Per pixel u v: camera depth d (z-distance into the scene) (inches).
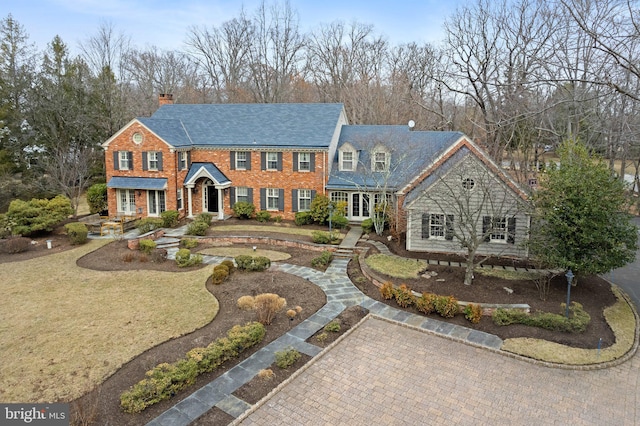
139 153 1218.6
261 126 1280.8
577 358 539.2
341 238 1043.9
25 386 460.1
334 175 1202.6
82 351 534.0
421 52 2129.7
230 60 2335.1
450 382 491.8
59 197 1133.7
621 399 466.3
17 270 844.0
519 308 636.1
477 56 1376.7
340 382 487.8
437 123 1961.1
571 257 675.4
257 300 645.3
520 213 853.2
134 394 422.3
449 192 861.2
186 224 1194.0
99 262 892.6
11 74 1635.1
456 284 738.8
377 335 600.7
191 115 1362.0
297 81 2342.5
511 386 486.0
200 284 766.5
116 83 2005.4
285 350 531.5
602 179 683.4
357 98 2027.6
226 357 515.8
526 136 1462.8
